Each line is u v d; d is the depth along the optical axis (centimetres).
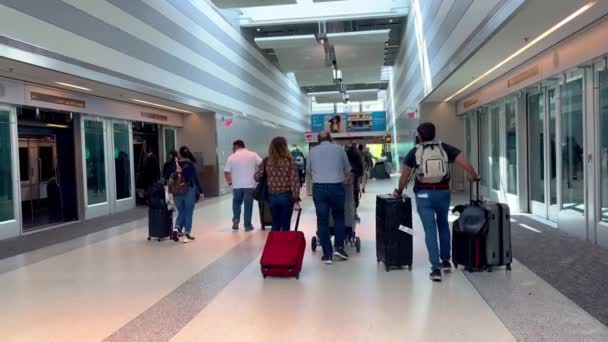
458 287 497
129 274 592
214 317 430
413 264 602
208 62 1591
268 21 1917
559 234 765
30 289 534
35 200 1030
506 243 546
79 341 382
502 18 659
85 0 898
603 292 464
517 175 1051
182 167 809
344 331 389
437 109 1602
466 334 375
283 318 423
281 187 647
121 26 1028
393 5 1819
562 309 422
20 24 730
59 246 791
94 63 923
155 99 1252
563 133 812
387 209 567
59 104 1019
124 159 1327
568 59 745
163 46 1238
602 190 677
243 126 2028
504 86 1084
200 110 1578
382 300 463
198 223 1027
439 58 1211
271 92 2628
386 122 4419
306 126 4062
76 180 1124
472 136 1475
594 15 620
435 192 539
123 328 408
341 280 538
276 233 574
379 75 2880
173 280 559
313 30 2078
